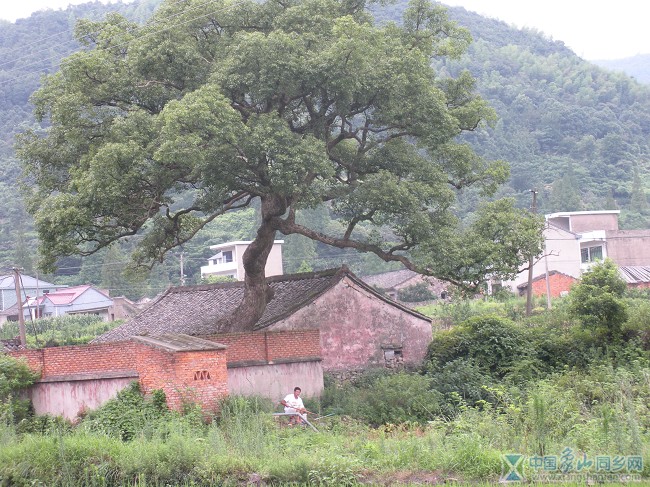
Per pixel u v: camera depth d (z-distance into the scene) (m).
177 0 31.61
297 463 16.22
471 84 34.47
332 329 33.78
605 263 35.53
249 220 100.31
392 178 30.52
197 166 27.05
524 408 20.83
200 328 35.59
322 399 28.88
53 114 30.73
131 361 24.22
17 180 33.00
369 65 29.67
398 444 18.25
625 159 124.00
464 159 33.28
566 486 14.47
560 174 117.81
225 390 23.02
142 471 16.38
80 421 24.02
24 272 80.31
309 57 28.86
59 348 25.48
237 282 41.47
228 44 30.88
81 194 27.33
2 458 17.08
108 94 30.12
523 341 35.00
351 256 88.94
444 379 32.47
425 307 70.00
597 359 32.34
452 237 31.34
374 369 33.84
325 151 29.42
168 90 30.97
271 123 28.03
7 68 111.00
